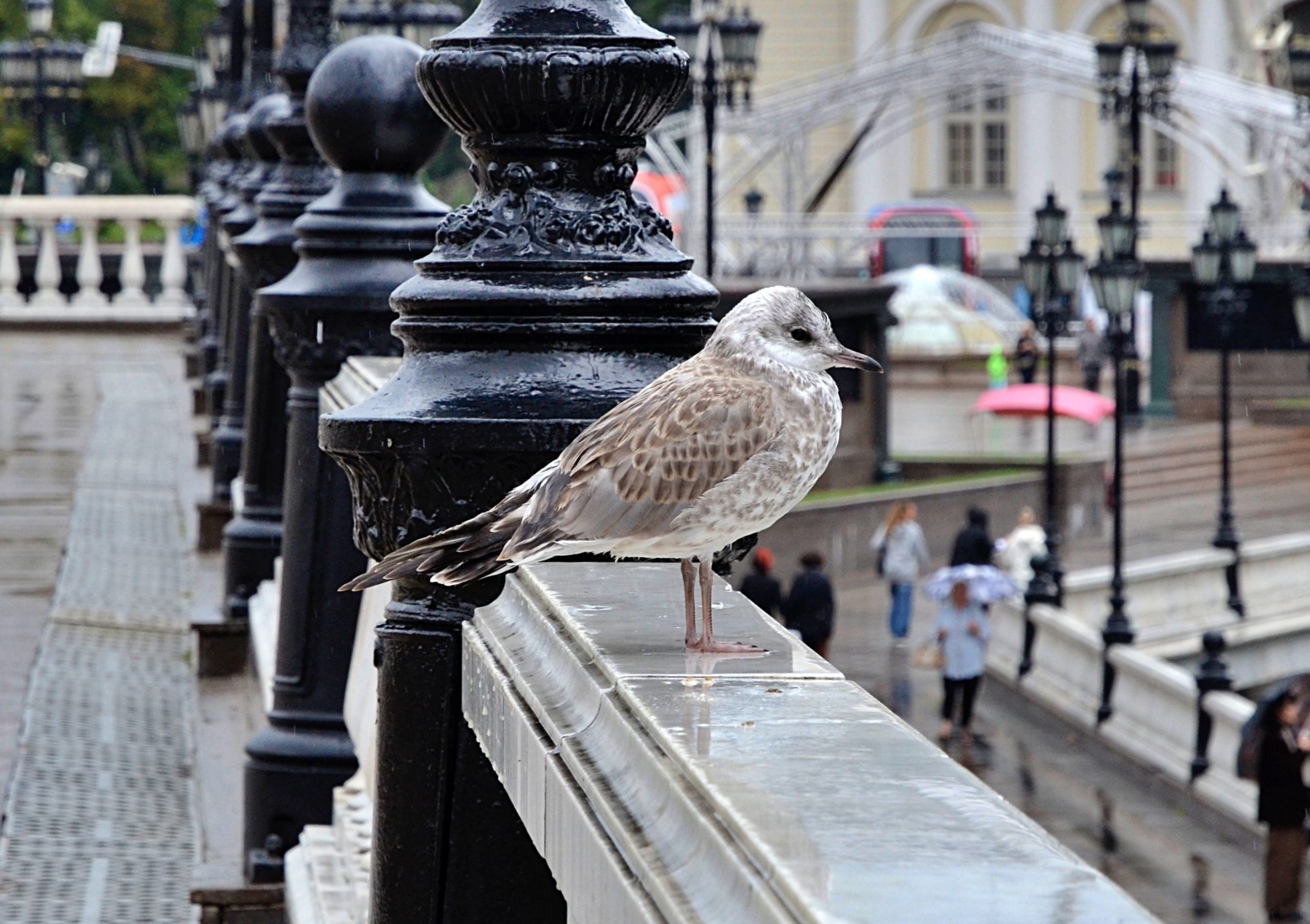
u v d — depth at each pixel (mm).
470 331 4422
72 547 13953
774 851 2252
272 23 20281
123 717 9328
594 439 3619
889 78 49188
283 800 7152
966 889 2107
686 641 3482
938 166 73125
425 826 4473
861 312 39531
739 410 3537
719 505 3500
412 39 23000
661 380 3658
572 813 2998
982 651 26516
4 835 7395
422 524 4430
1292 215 48656
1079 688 27328
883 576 33625
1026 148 71062
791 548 35781
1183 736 24719
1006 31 48750
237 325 14055
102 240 45719
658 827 2662
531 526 3582
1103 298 27078
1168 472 43938
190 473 17438
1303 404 48281
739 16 32688
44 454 18922
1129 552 38312
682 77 4480
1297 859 19953
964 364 55812
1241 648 32438
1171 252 69250
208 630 10320
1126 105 33125
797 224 48250
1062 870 2176
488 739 3852
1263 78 68688
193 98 36312
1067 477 40156
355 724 6637
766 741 2779
